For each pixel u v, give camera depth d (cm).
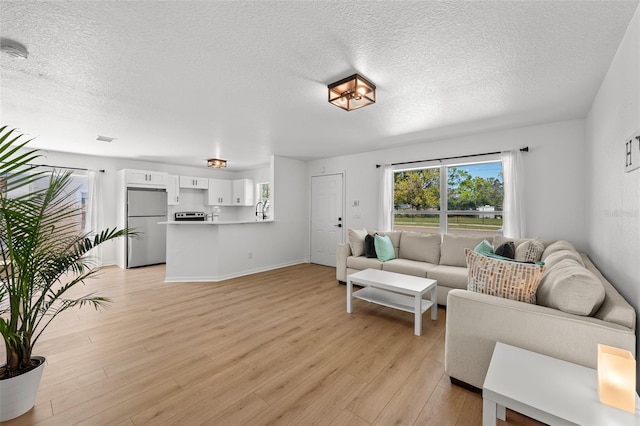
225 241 457
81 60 188
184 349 221
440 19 147
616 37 162
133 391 168
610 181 193
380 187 472
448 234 377
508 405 105
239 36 163
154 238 579
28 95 244
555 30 157
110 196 564
